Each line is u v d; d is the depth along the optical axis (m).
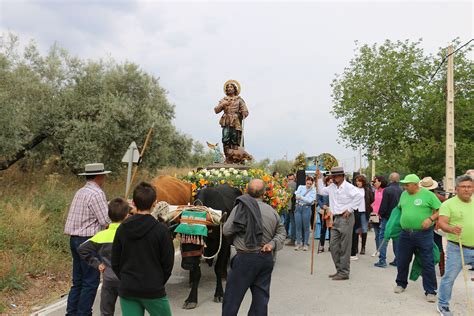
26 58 17.45
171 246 4.21
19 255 8.55
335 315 6.16
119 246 4.19
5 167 16.45
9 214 10.27
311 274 8.73
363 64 26.33
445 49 24.09
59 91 17.39
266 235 5.09
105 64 19.59
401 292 7.34
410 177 6.95
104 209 5.63
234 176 8.62
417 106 24.48
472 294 7.34
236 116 10.60
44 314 6.20
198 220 6.05
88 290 5.42
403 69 24.80
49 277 8.05
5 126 13.34
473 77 23.70
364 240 11.14
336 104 27.20
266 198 8.84
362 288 7.62
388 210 9.54
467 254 5.92
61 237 9.77
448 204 5.98
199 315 6.11
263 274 5.11
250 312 5.12
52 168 17.91
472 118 23.20
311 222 13.48
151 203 4.26
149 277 4.07
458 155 23.05
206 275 8.66
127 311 4.14
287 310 6.38
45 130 16.92
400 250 7.21
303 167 11.93
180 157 25.28
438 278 8.45
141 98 19.92
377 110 25.92
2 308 6.38
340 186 8.29
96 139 16.75
